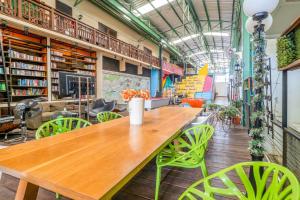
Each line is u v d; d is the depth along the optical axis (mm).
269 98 3484
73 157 1131
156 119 2596
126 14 9852
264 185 1041
